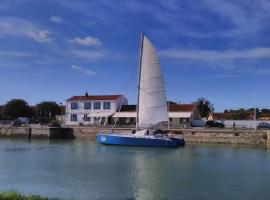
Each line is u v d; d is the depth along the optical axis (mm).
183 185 35562
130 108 110188
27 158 53125
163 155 58156
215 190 33625
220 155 58406
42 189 33719
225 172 42562
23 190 33344
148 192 32781
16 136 97188
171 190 33531
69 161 50406
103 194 32000
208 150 66188
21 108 151500
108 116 108250
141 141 71312
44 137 94062
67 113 113438
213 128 84625
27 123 114500
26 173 41188
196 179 38406
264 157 56031
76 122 112438
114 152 61875
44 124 109250
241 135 78438
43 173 41219
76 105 112812
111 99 109938
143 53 74625
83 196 31328
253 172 42688
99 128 91312
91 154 58875
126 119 107625
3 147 69000
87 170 43312
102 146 71812
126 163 49062
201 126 100188
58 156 55719
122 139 72438
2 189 33562
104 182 36594
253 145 75688
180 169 44562
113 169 44188
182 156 56969
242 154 59875
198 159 53531
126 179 38156
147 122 74500
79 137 92688
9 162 49094
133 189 33812
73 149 66000
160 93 74438
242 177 39656
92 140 88188
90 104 111688
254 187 34938
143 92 74625
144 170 43625
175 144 70812
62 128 93250
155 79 74312
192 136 81688
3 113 150375
